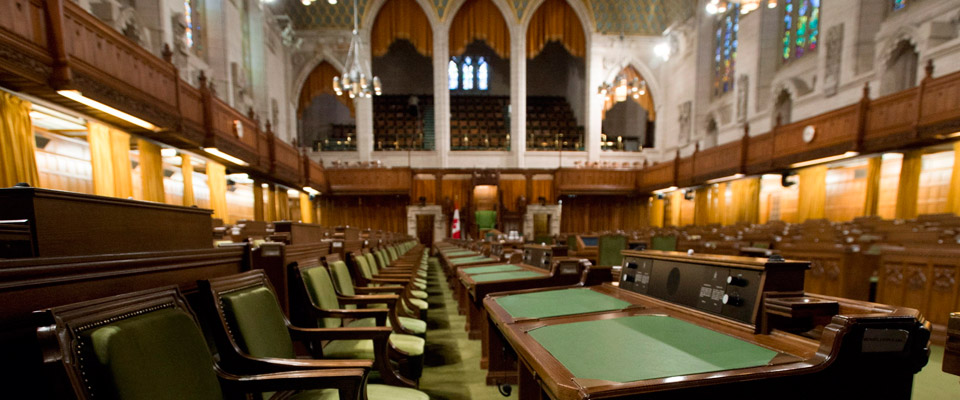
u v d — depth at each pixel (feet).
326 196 60.44
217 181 36.19
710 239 26.71
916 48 35.53
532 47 73.41
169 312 4.10
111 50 19.75
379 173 57.93
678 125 70.64
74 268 3.62
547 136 80.84
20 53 15.57
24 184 3.64
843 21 41.78
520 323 5.52
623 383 3.35
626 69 75.61
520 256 15.35
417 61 92.27
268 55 57.67
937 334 11.62
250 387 4.41
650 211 64.90
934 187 34.63
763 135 41.01
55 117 25.81
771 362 3.79
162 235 5.51
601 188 61.05
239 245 6.82
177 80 25.13
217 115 29.45
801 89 47.73
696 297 5.74
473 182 58.23
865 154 32.91
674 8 69.72
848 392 3.75
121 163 25.16
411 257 24.75
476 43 93.09
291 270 8.02
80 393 2.95
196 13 44.04
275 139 40.27
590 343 4.49
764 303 4.66
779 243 17.54
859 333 3.73
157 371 3.56
